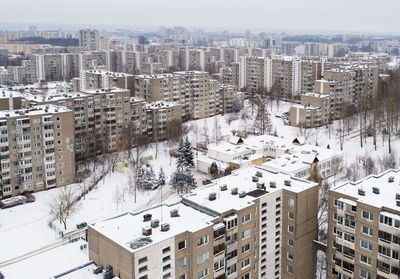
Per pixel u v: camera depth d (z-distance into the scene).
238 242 122.75
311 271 143.12
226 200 127.19
